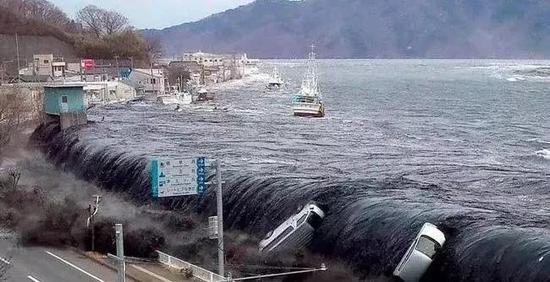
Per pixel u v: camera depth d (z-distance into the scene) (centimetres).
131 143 7150
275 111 12900
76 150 6994
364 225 4066
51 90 8256
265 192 4797
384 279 3738
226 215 4856
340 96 17362
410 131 9712
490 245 3466
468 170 6028
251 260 4081
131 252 4303
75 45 19150
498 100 15562
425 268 3547
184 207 5056
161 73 17400
